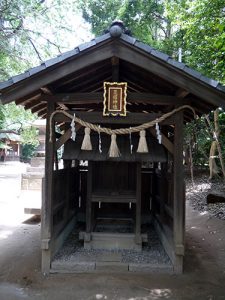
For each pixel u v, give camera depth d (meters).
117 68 4.65
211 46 8.19
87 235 5.63
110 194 5.84
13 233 7.12
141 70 4.73
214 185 12.72
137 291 4.12
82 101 4.72
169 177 5.77
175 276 4.64
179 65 4.02
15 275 4.62
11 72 14.22
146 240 5.68
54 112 4.73
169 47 13.95
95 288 4.20
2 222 8.23
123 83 4.47
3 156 37.81
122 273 4.72
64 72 4.18
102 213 7.21
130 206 7.21
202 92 4.13
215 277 4.65
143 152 4.85
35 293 4.04
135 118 4.66
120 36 3.99
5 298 3.88
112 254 5.32
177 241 4.70
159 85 5.01
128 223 6.84
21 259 5.31
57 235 5.36
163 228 5.99
